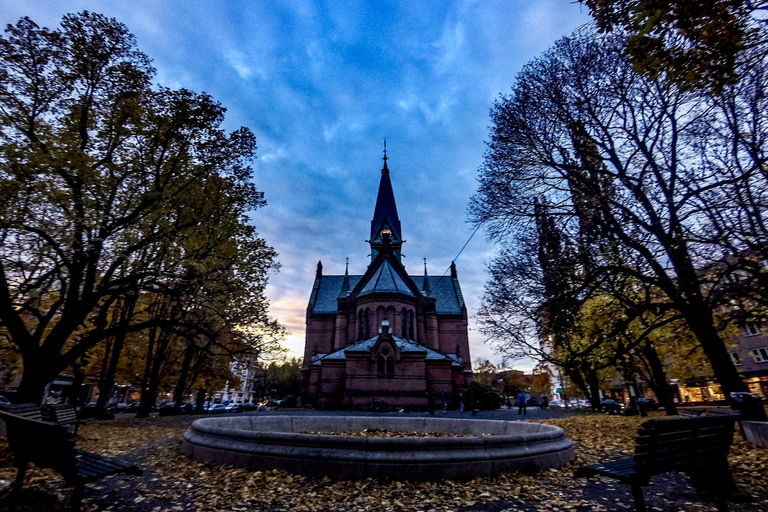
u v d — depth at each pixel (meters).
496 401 42.03
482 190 16.05
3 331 15.61
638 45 4.95
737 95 10.59
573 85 14.44
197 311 21.45
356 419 12.96
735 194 10.05
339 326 52.50
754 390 38.97
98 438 11.96
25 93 13.30
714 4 4.49
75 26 13.91
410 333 46.62
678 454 4.69
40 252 12.73
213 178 16.02
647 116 12.98
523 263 15.85
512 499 5.67
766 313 12.77
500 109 16.23
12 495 5.16
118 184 13.81
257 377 91.25
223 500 5.56
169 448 9.91
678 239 10.48
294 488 6.01
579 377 29.84
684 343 19.50
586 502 5.48
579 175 13.27
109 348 25.09
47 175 12.04
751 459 7.70
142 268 15.04
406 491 5.88
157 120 14.88
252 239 18.84
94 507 5.18
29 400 12.35
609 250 12.31
